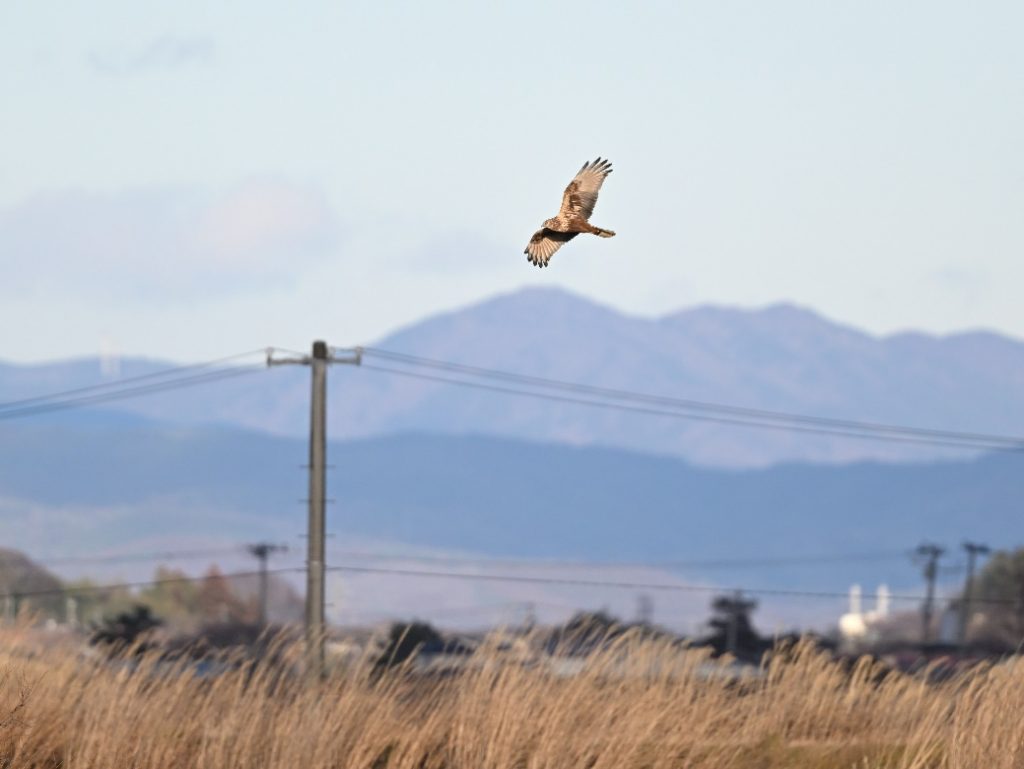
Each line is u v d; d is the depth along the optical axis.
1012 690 19.09
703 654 21.39
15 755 17.83
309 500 35.97
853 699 21.45
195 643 21.73
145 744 18.48
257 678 19.84
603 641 20.77
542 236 12.09
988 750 17.73
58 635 22.38
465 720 18.94
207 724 19.34
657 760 18.62
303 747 18.33
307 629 22.88
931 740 19.36
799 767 19.12
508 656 20.14
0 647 20.59
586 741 18.59
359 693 19.80
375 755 18.66
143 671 19.94
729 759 19.16
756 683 22.06
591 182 12.05
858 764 19.16
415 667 21.08
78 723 19.16
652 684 20.20
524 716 18.81
